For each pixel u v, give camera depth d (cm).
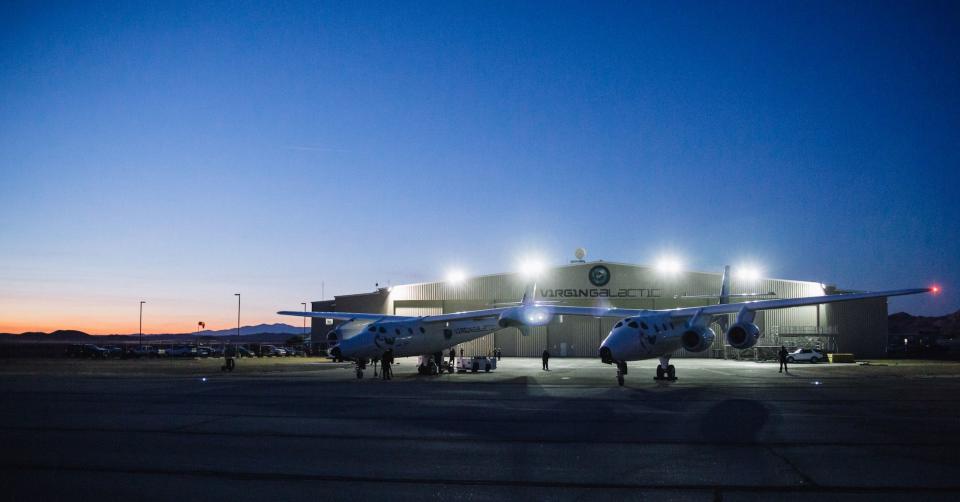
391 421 2031
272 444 1645
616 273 8025
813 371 4909
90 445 1631
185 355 8538
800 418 2091
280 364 6075
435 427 1914
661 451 1549
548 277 8081
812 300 3094
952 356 8600
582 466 1390
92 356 8331
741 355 7469
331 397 2739
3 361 6881
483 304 8100
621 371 3388
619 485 1229
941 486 1216
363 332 3856
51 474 1318
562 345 8031
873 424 1958
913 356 8619
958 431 1823
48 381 3628
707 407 2392
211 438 1730
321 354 8625
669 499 1131
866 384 3494
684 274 7900
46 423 1988
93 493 1173
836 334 7425
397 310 8250
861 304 7475
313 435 1777
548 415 2169
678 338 3612
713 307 3522
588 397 2759
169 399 2647
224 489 1201
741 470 1350
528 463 1420
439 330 4291
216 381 3653
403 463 1421
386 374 3838
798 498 1137
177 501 1120
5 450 1564
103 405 2442
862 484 1232
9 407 2380
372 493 1174
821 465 1394
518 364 6166
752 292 7750
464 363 4700
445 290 8175
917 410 2297
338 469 1363
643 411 2280
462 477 1294
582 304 8031
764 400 2639
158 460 1452
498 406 2423
